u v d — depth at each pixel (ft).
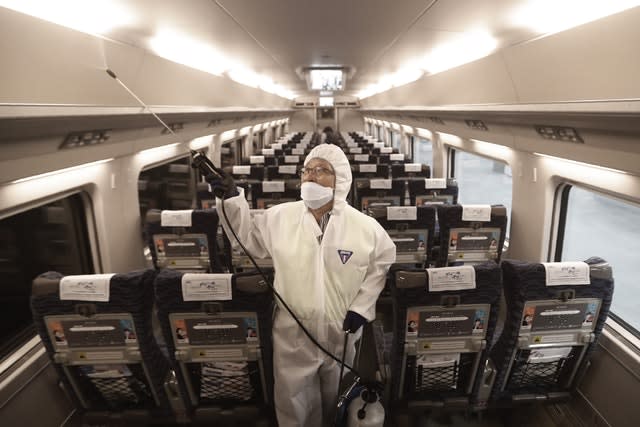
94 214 10.58
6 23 5.00
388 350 7.87
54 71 6.06
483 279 5.92
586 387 8.02
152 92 10.11
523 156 11.86
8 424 6.76
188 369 6.47
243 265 10.69
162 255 10.66
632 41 5.38
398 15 8.35
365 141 37.14
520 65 8.88
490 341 6.41
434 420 8.16
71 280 5.67
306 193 6.62
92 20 6.95
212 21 8.53
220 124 20.10
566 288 6.03
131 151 11.51
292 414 6.61
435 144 22.61
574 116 7.07
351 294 6.80
